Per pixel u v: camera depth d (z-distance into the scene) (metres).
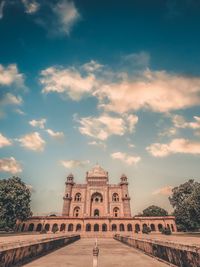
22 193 56.12
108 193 84.06
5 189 53.31
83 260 12.79
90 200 82.00
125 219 68.19
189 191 64.94
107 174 89.00
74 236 37.44
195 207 45.81
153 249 14.38
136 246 20.47
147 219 68.25
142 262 12.11
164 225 66.50
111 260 12.89
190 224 61.50
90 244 28.39
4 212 49.84
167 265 11.09
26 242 12.38
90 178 86.81
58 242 21.61
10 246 10.12
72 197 83.12
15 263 10.45
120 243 30.50
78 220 67.56
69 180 86.50
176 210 68.81
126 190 84.12
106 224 67.00
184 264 9.46
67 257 14.16
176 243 10.50
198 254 8.27
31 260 12.57
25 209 55.47
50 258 13.63
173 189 69.31
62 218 67.19
